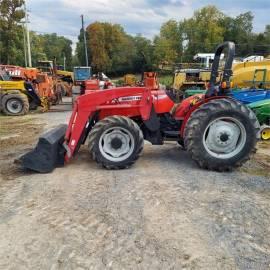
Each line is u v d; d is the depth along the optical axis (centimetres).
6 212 452
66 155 629
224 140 592
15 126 1252
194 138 588
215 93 625
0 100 1631
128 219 420
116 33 7275
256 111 905
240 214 427
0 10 3975
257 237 376
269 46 6581
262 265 330
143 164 644
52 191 518
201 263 334
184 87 1867
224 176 573
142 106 629
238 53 6719
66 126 729
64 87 2647
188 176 569
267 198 477
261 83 1274
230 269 325
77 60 8069
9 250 365
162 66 2305
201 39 6844
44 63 2845
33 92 1727
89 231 396
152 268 329
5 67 1803
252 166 638
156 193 496
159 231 391
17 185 552
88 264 337
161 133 651
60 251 360
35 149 602
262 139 909
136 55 7212
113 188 521
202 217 421
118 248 361
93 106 621
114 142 605
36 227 409
